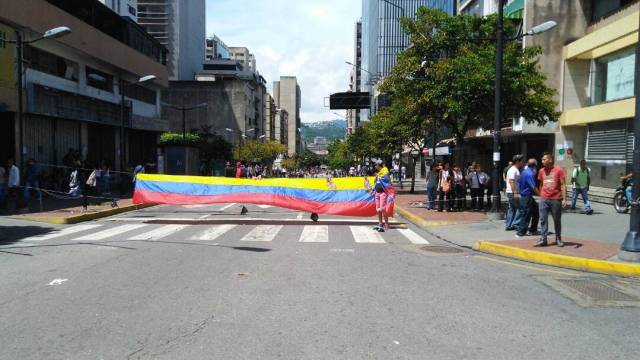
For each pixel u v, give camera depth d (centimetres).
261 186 1580
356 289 698
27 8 2247
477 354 464
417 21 1956
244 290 685
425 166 6038
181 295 658
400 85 1916
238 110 8081
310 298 648
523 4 2864
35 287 701
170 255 955
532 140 2958
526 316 586
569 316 590
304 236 1235
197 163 3325
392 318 569
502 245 1048
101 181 2352
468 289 710
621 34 2145
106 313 580
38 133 2477
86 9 3009
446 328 537
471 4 3925
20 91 1744
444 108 1838
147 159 4031
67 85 2759
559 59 2639
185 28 9531
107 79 3300
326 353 461
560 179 1022
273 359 446
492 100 1705
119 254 964
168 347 474
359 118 10212
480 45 1902
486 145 3691
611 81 2353
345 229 1388
